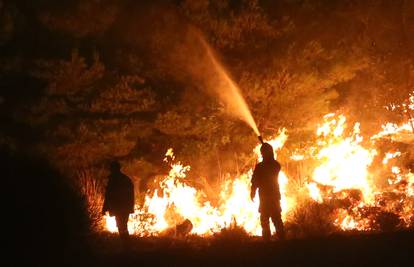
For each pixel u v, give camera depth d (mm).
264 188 14953
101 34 22656
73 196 11836
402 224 16781
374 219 16812
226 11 23266
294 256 12156
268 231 15109
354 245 12938
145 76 23094
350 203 18312
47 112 21188
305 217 17406
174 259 12812
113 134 21062
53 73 20719
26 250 10523
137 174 22109
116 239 16328
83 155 21047
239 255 12797
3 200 10547
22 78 22000
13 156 11500
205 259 12609
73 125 21234
